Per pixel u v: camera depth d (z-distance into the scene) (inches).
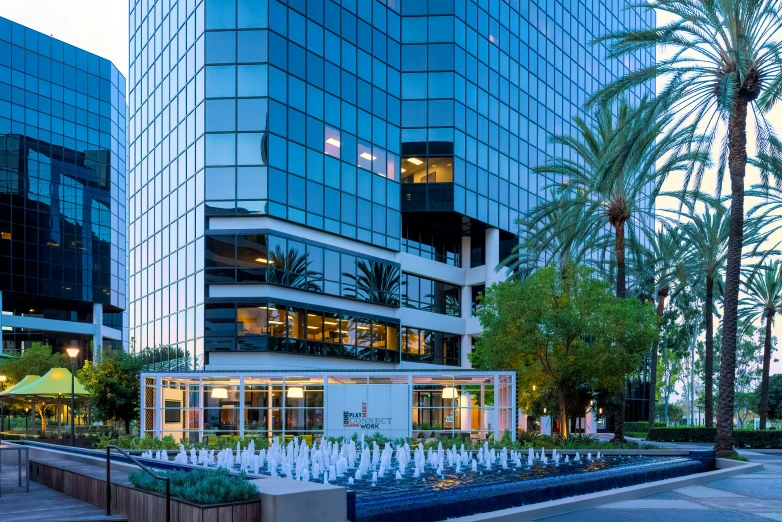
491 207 1982.0
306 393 1256.2
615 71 2763.3
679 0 1066.7
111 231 3253.0
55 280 2979.8
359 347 1697.8
